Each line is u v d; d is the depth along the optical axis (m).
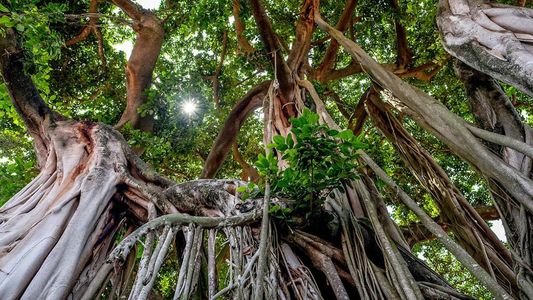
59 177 3.84
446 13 3.38
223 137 7.45
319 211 2.75
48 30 4.33
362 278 2.26
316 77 8.73
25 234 2.86
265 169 2.66
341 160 2.61
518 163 3.04
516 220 2.96
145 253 1.78
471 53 2.84
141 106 6.87
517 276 2.51
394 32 9.71
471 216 3.25
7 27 4.14
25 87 4.54
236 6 8.60
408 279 2.09
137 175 4.21
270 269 2.22
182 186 3.59
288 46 10.20
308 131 2.57
